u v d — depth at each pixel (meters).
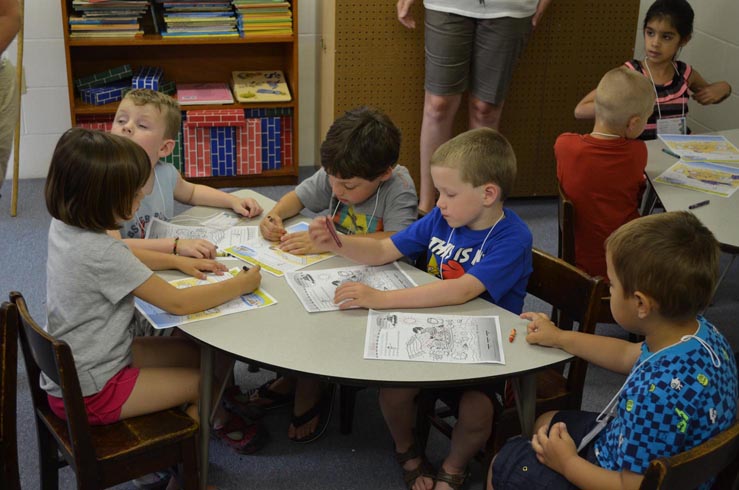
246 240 2.34
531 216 4.28
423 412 2.32
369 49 3.96
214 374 2.14
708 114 4.50
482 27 3.66
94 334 1.89
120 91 4.21
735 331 3.22
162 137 2.46
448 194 2.03
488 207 2.06
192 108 4.22
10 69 3.11
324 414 2.54
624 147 2.83
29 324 1.74
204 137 4.30
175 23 4.06
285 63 4.53
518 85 4.18
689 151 3.12
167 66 4.44
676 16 3.45
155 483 2.30
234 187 4.49
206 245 2.22
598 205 2.87
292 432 2.54
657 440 1.52
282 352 1.77
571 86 4.22
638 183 2.88
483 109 3.89
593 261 2.92
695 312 1.56
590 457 1.72
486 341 1.84
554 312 2.96
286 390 2.65
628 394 1.56
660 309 1.55
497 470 1.81
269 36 4.14
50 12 4.15
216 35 4.12
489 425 2.11
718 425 1.54
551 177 4.42
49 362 1.72
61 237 1.89
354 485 2.37
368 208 2.43
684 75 3.63
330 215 2.51
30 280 3.45
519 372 1.74
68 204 1.84
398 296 1.96
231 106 4.26
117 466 1.84
